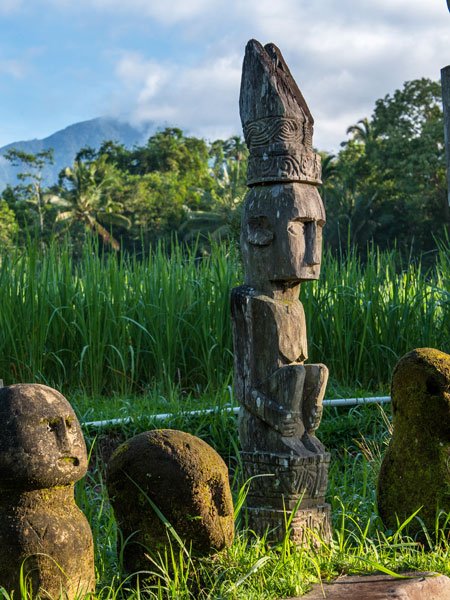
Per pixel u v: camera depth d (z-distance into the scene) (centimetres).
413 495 392
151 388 727
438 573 326
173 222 3634
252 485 382
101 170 3941
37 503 270
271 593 303
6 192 3888
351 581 324
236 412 607
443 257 804
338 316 748
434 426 389
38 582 262
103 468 559
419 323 747
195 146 4909
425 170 2789
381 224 2828
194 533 308
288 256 378
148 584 309
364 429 624
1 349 681
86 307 725
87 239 815
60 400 282
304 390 387
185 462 310
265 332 381
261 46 397
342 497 459
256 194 391
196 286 758
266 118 383
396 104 3028
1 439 264
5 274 711
